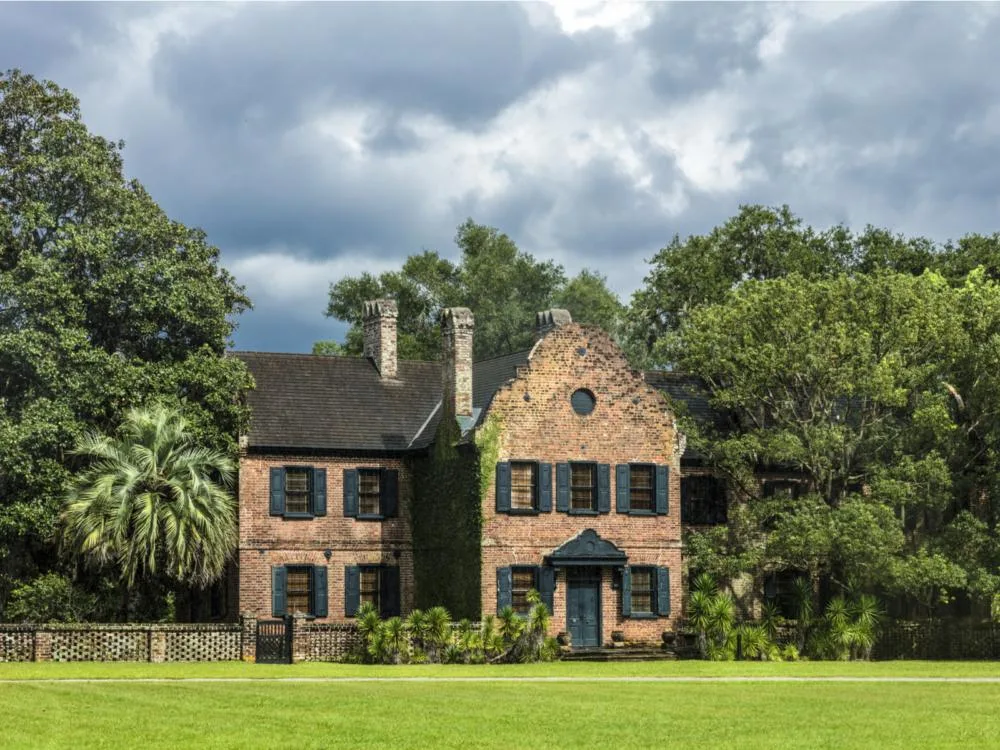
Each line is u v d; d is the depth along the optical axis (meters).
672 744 25.08
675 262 76.38
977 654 53.62
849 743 25.34
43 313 51.56
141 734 25.81
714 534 54.75
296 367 58.19
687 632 52.75
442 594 53.88
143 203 56.25
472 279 91.81
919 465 52.31
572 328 53.94
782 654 51.47
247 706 30.12
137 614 51.47
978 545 52.44
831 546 51.19
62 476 49.34
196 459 48.97
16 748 24.14
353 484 55.41
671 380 61.19
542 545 52.50
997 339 52.88
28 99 55.00
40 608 49.34
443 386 54.81
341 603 54.75
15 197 54.62
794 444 52.75
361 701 31.28
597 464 53.78
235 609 53.78
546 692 34.12
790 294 54.22
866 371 52.53
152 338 54.50
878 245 73.88
